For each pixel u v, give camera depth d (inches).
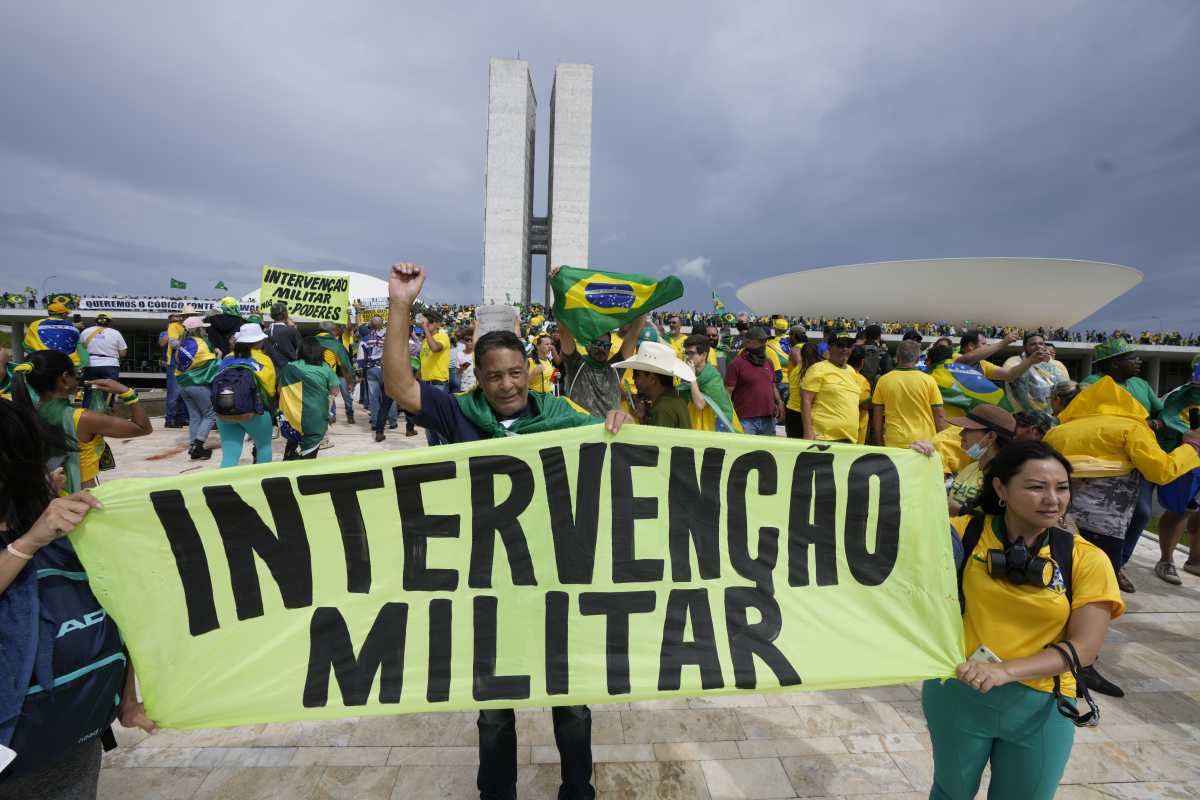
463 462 82.4
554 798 96.4
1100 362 188.1
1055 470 67.9
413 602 80.7
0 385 165.8
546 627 82.4
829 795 98.5
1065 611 69.3
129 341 1104.2
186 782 97.8
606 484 85.1
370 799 95.0
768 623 84.4
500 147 1999.3
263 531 77.2
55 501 61.1
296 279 448.1
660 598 84.4
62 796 62.1
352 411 470.0
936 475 86.9
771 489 87.0
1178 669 144.1
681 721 118.3
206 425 311.3
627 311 159.9
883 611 83.4
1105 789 102.7
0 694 54.8
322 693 76.9
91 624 61.9
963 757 76.3
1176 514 195.9
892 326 1664.6
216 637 75.0
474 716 117.6
